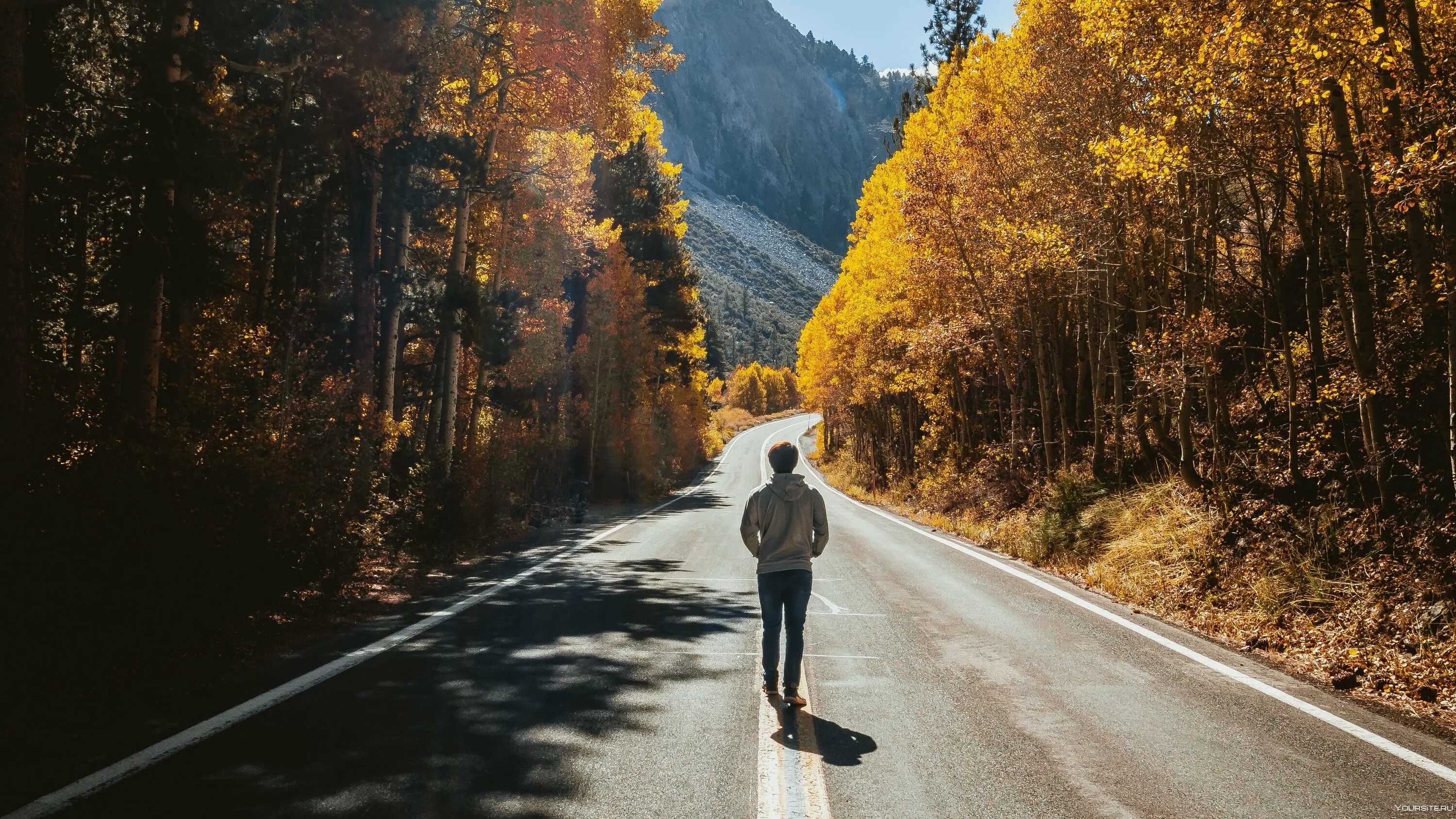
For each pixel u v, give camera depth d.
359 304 15.75
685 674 6.21
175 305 12.30
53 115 10.28
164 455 6.96
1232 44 7.71
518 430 23.48
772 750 4.59
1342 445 10.34
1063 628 7.96
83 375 10.02
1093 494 14.52
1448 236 7.20
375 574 10.91
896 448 40.19
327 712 5.16
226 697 5.48
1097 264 14.53
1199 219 12.30
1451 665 5.95
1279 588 8.19
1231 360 15.88
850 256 33.47
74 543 5.45
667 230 41.91
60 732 4.74
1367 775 4.27
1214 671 6.38
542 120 18.39
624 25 17.42
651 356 37.47
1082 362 21.78
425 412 27.30
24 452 5.71
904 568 12.27
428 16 14.48
